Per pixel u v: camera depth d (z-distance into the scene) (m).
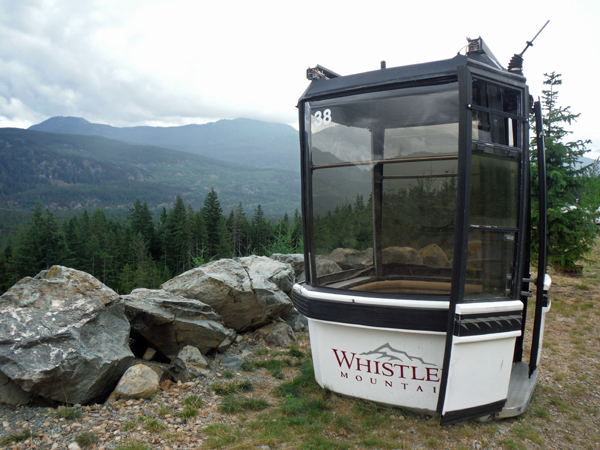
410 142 4.26
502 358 3.85
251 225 107.62
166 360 5.88
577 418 4.46
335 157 4.49
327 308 4.19
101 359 4.45
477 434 3.89
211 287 6.74
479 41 3.89
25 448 3.46
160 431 3.84
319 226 4.54
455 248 3.53
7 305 4.57
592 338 7.64
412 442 3.73
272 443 3.67
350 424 4.00
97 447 3.51
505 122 3.96
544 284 5.01
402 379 4.05
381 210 4.51
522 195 4.01
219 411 4.38
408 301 3.82
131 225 111.94
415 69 4.01
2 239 168.88
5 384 4.14
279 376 5.54
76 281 5.08
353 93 4.27
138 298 5.93
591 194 12.41
